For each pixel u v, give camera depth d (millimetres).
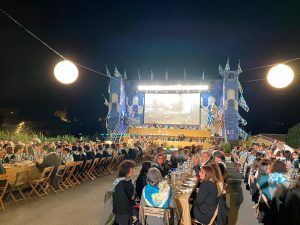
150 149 15438
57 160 8797
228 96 23984
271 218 4840
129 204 4582
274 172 5570
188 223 4883
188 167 8617
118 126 25422
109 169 13430
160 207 4285
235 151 16984
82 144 13898
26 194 8453
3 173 7059
